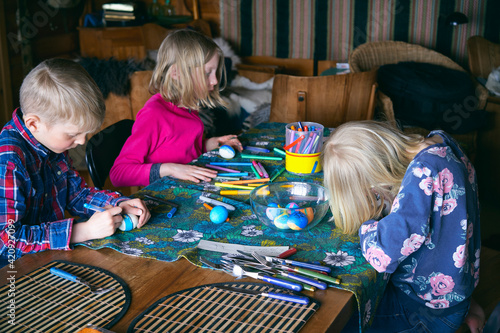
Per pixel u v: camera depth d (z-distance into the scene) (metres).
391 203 1.24
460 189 1.14
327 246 1.16
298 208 1.25
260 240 1.19
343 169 1.17
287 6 4.31
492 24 3.64
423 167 1.11
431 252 1.16
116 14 4.28
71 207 1.41
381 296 1.14
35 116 1.10
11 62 3.59
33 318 0.89
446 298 1.20
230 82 4.02
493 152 3.21
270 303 0.93
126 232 1.23
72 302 0.94
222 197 1.44
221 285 0.99
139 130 1.81
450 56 3.86
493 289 1.59
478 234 1.26
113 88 3.14
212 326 0.86
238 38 4.59
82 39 4.32
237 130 3.79
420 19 3.88
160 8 4.63
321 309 0.92
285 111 2.85
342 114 2.83
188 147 1.95
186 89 1.86
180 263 1.08
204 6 4.61
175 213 1.34
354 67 3.34
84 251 1.14
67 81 1.08
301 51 4.39
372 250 1.07
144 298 0.95
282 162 1.74
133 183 1.73
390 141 1.19
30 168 1.21
